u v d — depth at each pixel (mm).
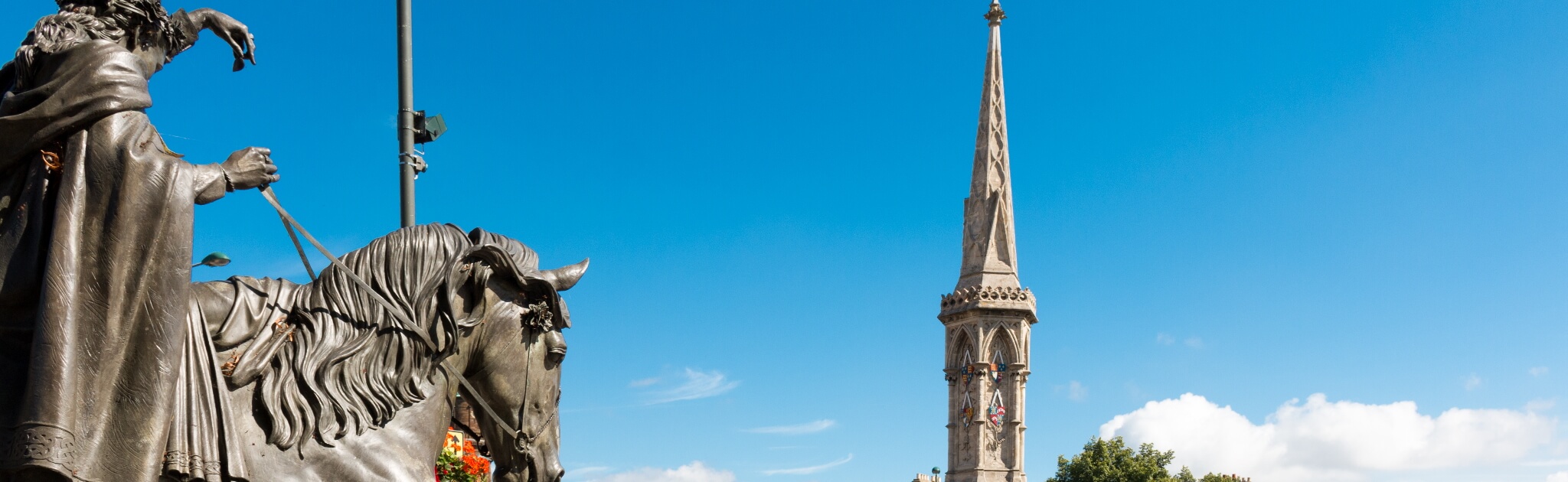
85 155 5340
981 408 51375
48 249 5195
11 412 5160
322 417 6051
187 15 6164
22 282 5273
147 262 5309
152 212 5344
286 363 6035
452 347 6617
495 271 6973
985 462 50750
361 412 6191
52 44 5551
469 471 9305
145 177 5352
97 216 5277
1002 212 53750
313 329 6180
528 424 7070
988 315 51938
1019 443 51000
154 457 5234
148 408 5246
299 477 5910
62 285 5125
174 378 5348
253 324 5977
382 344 6344
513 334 6992
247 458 5730
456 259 6703
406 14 11336
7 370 5242
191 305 5672
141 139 5461
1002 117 55062
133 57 5652
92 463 5090
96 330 5184
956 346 52656
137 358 5266
